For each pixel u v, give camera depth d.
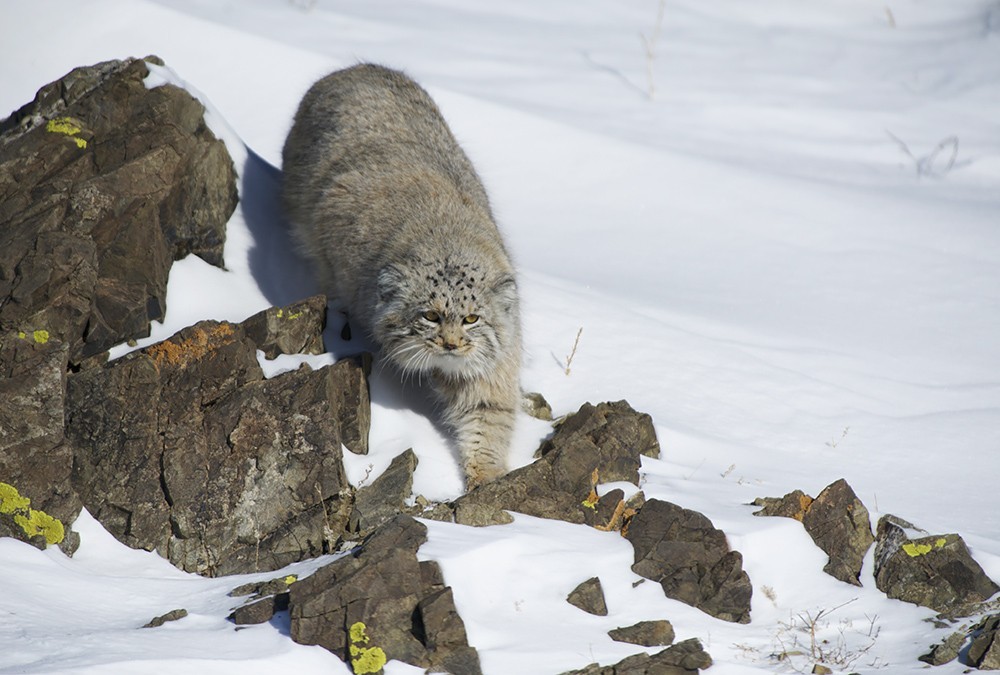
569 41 25.62
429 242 10.64
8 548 8.45
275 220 12.73
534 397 11.77
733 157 19.88
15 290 9.48
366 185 11.50
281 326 10.48
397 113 12.81
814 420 12.06
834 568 8.98
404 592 7.55
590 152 18.12
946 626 8.23
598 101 21.92
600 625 7.95
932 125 22.77
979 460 11.48
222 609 7.91
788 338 13.81
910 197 18.39
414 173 11.68
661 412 11.78
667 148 19.31
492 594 8.01
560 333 12.87
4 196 10.58
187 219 11.20
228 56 18.30
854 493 9.79
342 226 11.35
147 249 10.44
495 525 8.98
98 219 10.34
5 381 9.05
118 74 11.57
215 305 11.07
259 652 7.15
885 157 21.14
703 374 12.58
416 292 10.28
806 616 8.50
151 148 10.98
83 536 8.99
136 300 10.22
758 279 15.45
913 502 10.59
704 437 11.41
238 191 12.48
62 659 6.63
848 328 14.29
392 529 8.32
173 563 9.09
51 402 9.15
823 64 26.05
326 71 18.52
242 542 9.23
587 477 9.73
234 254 11.82
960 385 13.09
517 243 15.84
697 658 7.49
